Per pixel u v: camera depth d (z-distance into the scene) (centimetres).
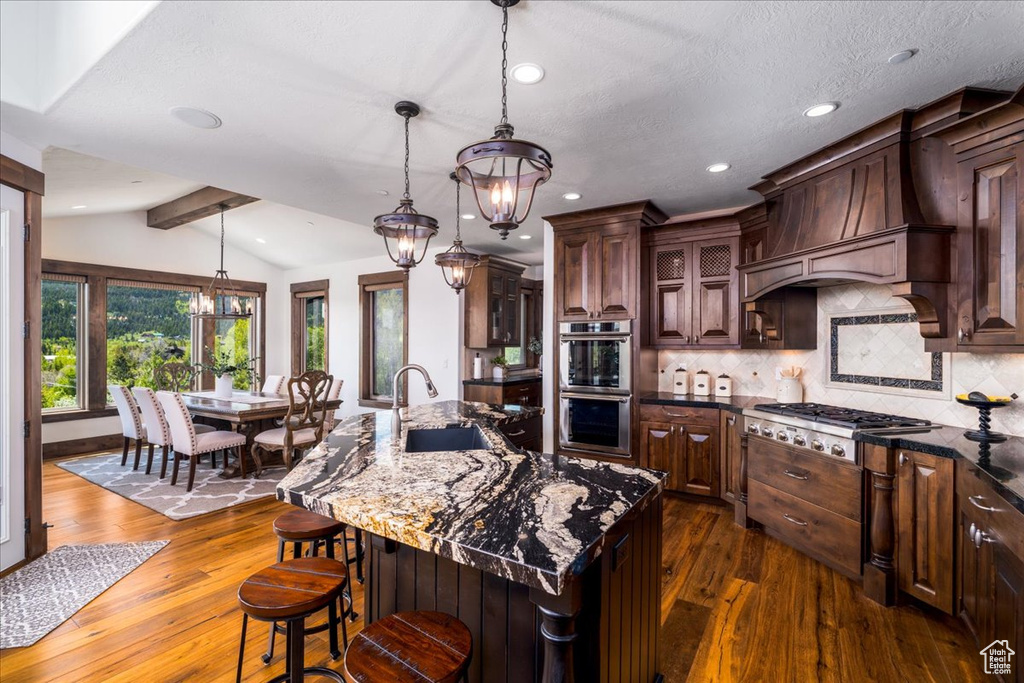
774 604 247
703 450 386
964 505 204
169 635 222
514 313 625
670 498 414
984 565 184
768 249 343
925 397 279
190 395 581
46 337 559
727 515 374
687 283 418
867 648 211
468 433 268
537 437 360
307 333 778
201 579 273
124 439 566
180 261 668
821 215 287
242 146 276
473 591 157
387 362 671
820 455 278
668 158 296
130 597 254
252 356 757
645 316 426
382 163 302
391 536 125
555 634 117
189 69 198
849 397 334
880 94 221
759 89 216
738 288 396
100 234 591
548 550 109
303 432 490
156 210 605
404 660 123
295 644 154
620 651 147
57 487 445
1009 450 209
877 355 312
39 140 271
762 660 204
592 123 249
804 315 357
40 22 235
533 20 168
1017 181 199
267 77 204
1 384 267
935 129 233
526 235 518
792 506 299
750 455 338
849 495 259
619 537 143
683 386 436
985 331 212
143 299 638
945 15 165
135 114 237
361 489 151
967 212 220
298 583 162
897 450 239
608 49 185
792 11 163
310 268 754
